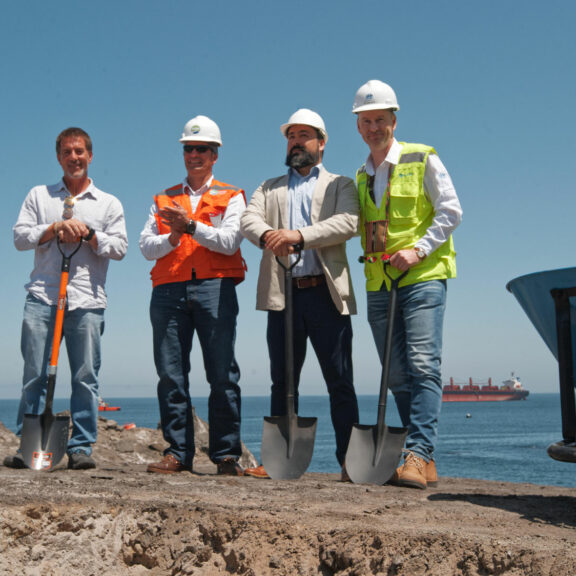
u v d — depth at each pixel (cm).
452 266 394
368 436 373
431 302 379
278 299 413
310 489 337
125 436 711
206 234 418
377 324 404
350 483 368
